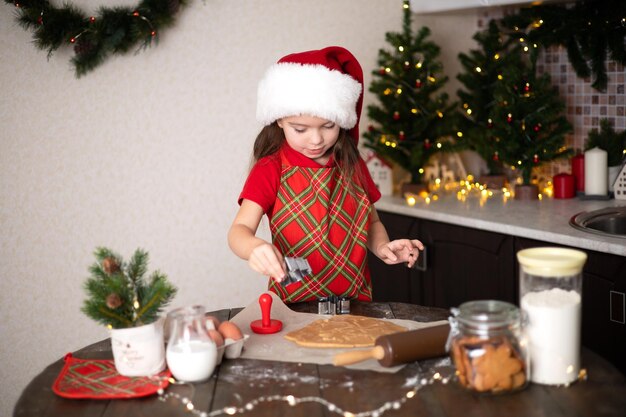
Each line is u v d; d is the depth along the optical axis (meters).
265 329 1.54
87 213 2.71
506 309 1.24
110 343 1.56
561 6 2.74
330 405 1.21
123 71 2.69
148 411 1.22
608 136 2.72
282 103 1.77
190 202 2.85
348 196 1.92
